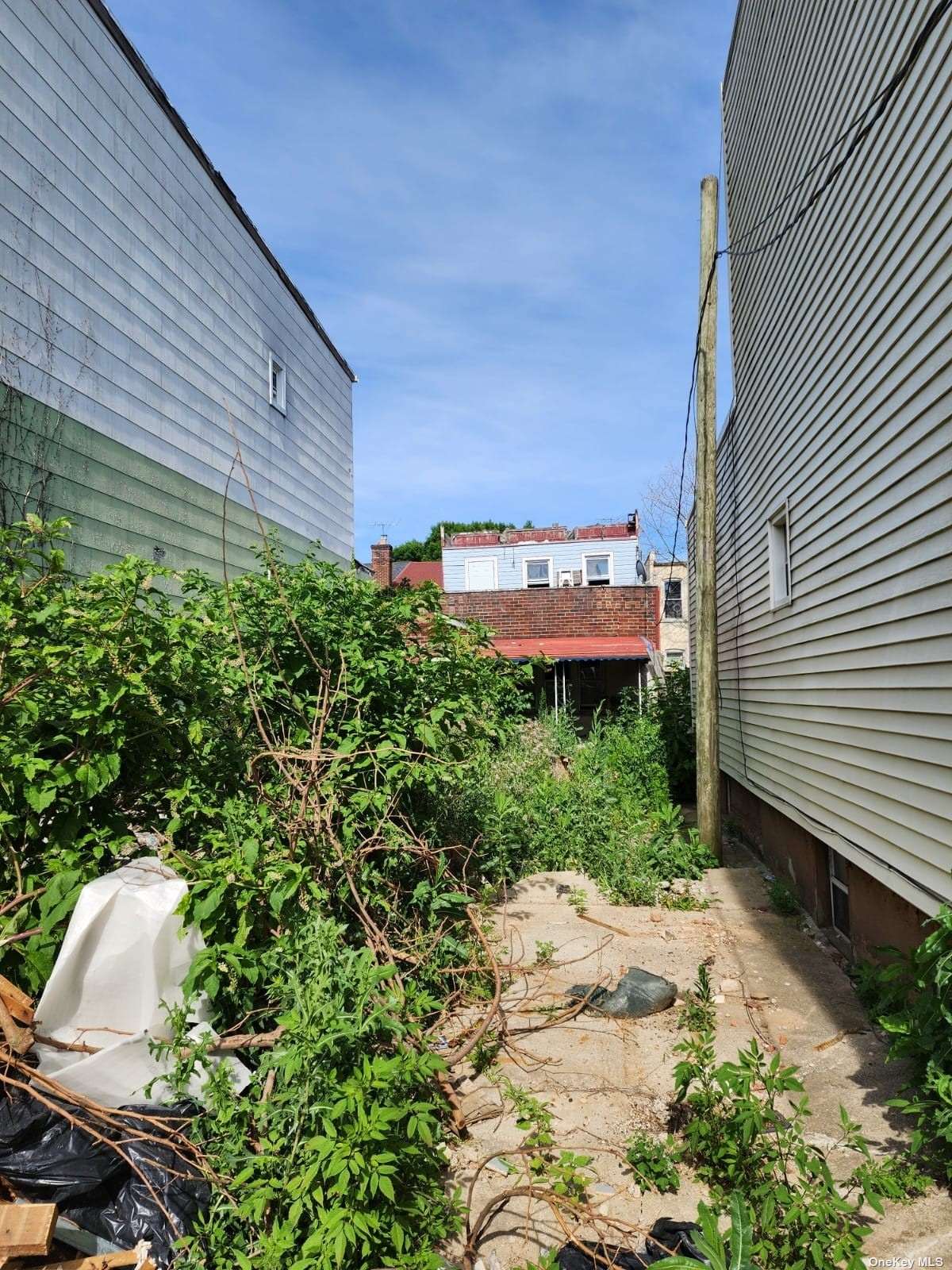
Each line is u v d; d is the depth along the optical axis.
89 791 3.14
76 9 7.06
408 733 5.05
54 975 2.71
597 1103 3.63
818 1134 3.34
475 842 6.20
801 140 6.23
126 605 3.47
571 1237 2.61
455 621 6.01
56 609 3.31
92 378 7.28
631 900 6.82
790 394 6.79
